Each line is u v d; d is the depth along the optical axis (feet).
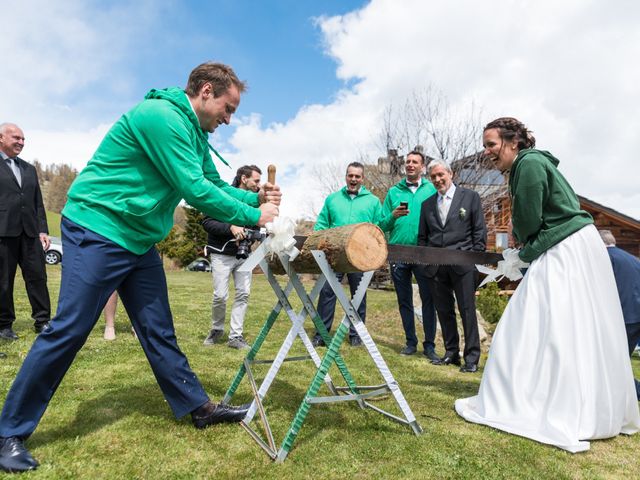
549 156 9.41
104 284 7.17
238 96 7.97
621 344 8.77
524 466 7.18
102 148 7.38
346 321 7.89
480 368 14.83
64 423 8.07
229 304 26.99
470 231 15.05
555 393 8.33
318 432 8.27
